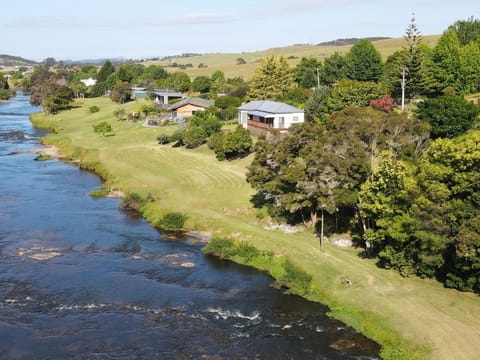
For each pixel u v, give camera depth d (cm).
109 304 3991
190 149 9238
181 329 3634
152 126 11419
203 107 12281
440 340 3338
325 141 4991
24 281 4366
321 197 4784
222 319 3781
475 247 3566
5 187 7419
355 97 8462
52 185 7581
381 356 3291
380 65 12275
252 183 5584
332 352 3353
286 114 8794
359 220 5059
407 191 4081
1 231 5591
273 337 3534
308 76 13612
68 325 3672
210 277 4519
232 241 5222
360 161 4656
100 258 4906
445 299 3819
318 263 4550
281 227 5488
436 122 6384
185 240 5428
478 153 3800
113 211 6378
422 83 9300
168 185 7181
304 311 3900
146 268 4691
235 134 8156
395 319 3616
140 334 3562
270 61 12256
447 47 9794
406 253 4272
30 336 3522
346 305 3906
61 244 5250
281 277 4466
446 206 3884
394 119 5122
